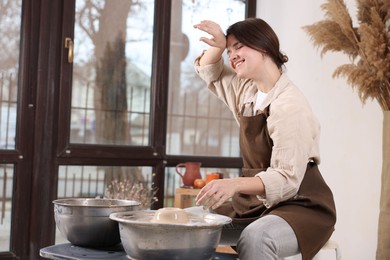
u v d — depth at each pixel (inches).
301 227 79.3
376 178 146.0
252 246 75.7
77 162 153.3
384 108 130.1
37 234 148.1
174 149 171.0
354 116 151.5
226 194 75.4
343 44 135.9
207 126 176.7
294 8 169.0
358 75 130.3
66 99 151.5
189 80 173.0
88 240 76.7
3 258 144.6
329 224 83.4
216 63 96.9
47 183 149.3
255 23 88.5
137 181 163.9
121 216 74.0
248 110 92.3
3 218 145.9
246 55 87.3
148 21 165.3
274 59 89.2
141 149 163.0
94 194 157.4
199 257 67.4
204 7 175.3
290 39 169.9
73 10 152.2
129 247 68.2
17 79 147.0
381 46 124.9
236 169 182.1
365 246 148.3
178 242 65.5
